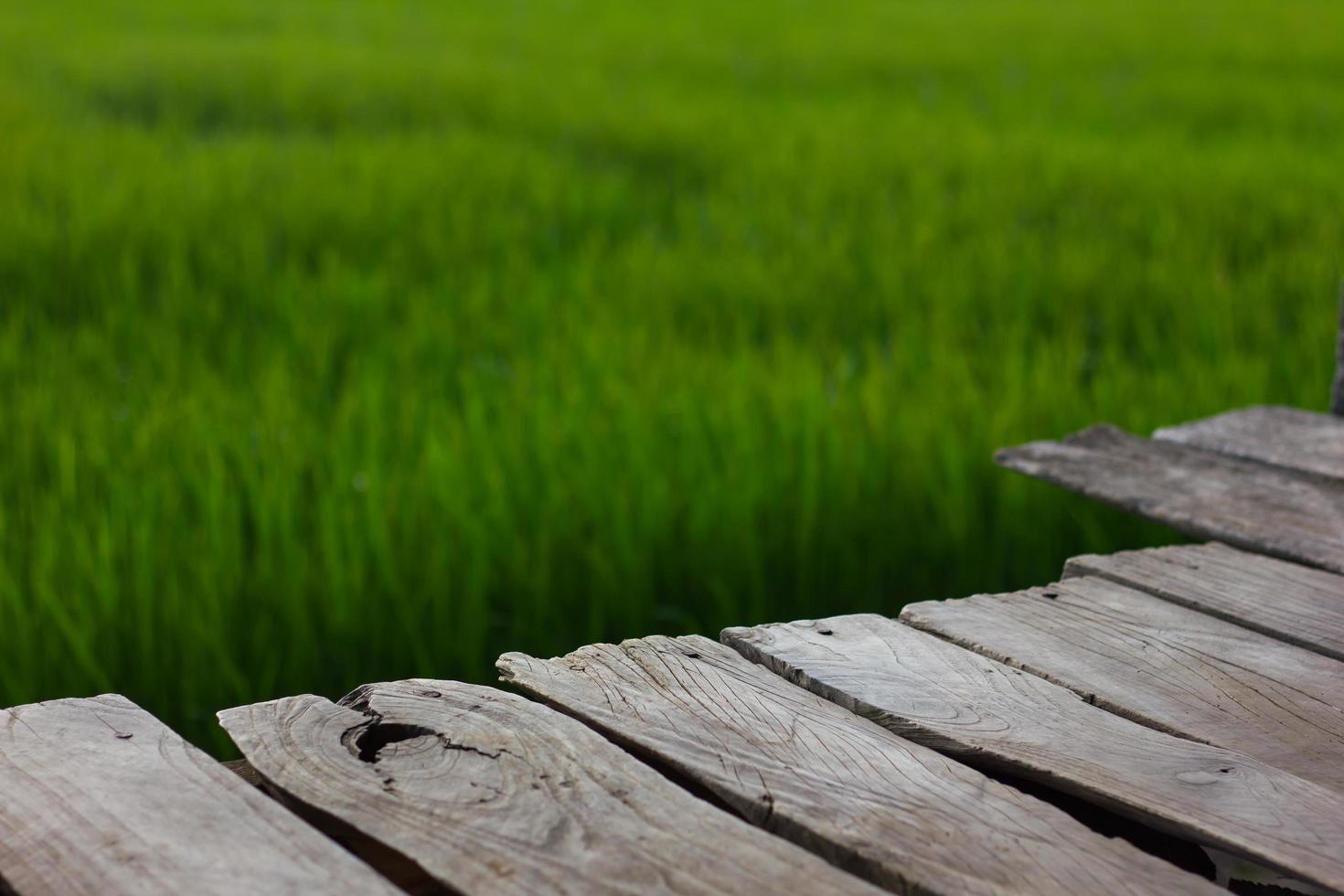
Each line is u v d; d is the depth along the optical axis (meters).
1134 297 5.02
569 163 7.38
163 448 3.48
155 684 2.78
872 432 3.59
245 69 10.47
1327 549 2.15
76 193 6.04
